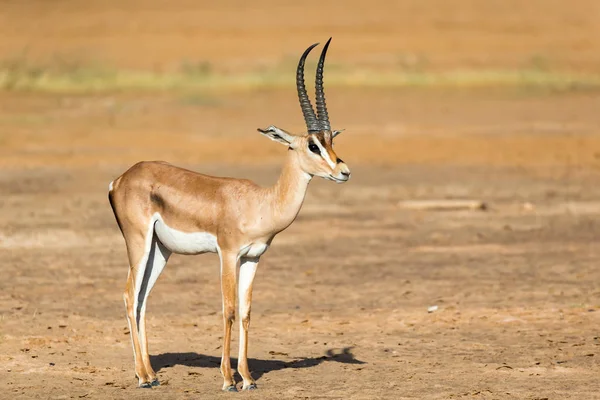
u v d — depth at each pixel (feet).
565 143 217.36
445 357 73.00
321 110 63.10
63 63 351.05
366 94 302.86
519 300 91.81
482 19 427.33
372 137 227.40
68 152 201.77
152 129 237.04
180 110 268.82
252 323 84.07
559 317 85.30
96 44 385.29
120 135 226.99
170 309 88.79
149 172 65.62
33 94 296.30
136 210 64.80
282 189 62.34
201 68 344.69
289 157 62.54
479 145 216.33
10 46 377.30
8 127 233.76
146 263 65.16
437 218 138.10
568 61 368.68
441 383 65.72
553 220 136.26
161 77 328.70
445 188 163.94
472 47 387.34
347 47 385.70
